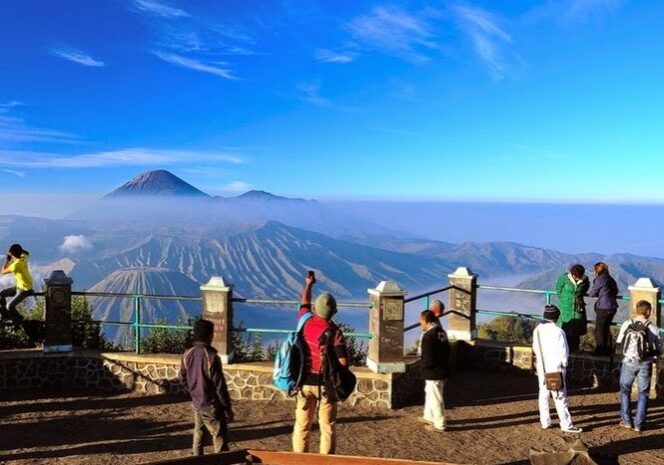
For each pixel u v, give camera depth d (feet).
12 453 23.99
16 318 34.27
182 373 21.01
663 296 35.14
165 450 24.34
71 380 34.76
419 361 33.63
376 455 23.70
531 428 27.45
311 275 22.56
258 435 26.35
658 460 23.31
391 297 31.27
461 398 32.48
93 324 38.27
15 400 32.19
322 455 14.83
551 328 27.02
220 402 20.63
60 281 34.65
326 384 19.85
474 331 39.19
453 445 25.07
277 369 20.08
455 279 38.96
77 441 25.57
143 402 32.07
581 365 35.12
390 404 30.83
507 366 37.63
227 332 33.14
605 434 26.53
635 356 26.68
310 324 20.33
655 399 32.24
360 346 38.99
